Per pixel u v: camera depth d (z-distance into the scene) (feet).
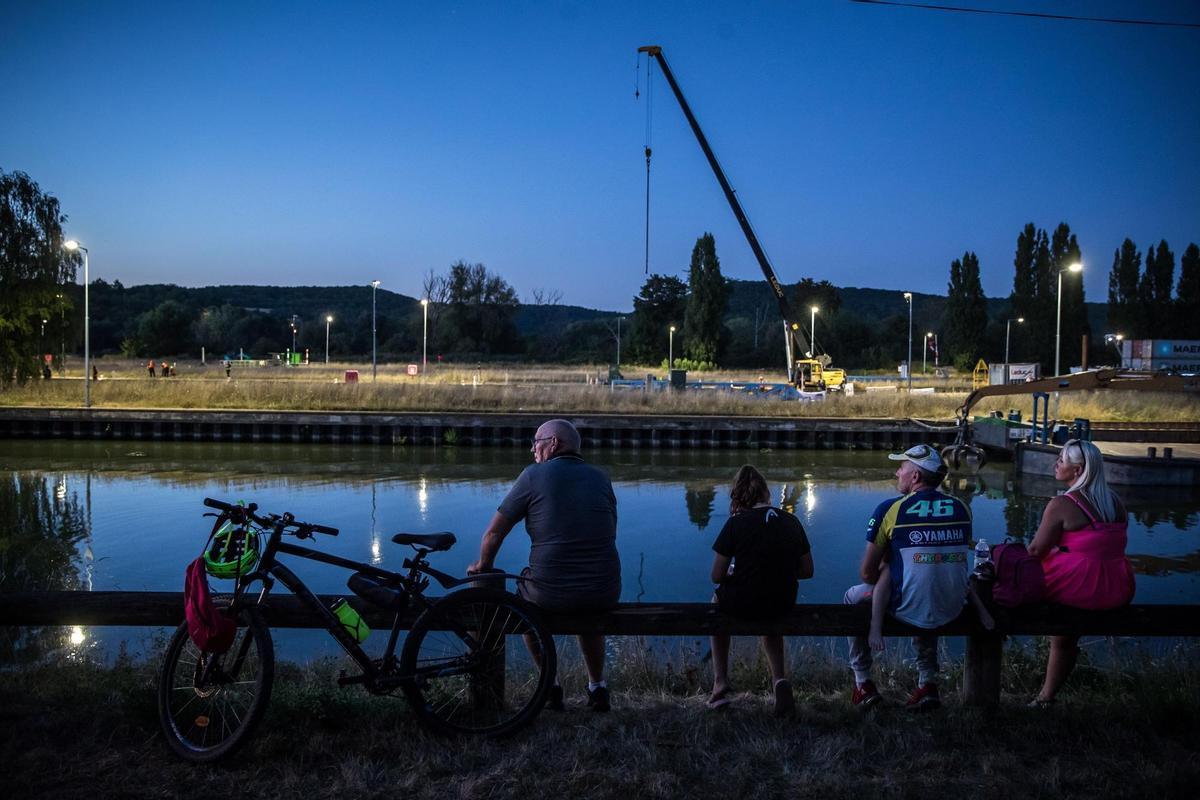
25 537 55.57
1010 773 14.08
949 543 16.10
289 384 138.41
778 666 16.92
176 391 133.28
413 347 348.18
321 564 47.57
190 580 13.66
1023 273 254.47
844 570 47.39
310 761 14.16
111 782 13.29
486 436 114.93
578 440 16.67
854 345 333.83
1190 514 66.80
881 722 16.31
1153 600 41.14
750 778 13.89
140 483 80.53
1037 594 16.15
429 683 15.29
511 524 15.83
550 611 15.87
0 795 12.78
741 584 16.14
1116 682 20.80
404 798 12.96
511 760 14.20
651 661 22.76
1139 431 100.78
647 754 14.38
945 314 279.49
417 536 15.12
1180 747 15.19
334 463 96.94
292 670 20.61
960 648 29.73
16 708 16.15
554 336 364.17
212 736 14.53
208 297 609.42
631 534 57.98
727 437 115.24
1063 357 244.22
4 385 132.16
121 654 24.36
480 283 345.92
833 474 92.73
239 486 78.89
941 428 112.47
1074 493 16.56
